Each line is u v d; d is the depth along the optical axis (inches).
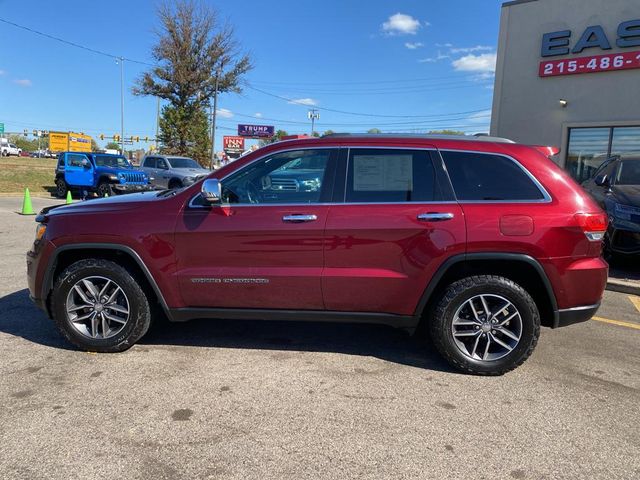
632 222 273.4
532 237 144.5
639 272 296.0
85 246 157.9
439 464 107.0
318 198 153.1
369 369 155.7
